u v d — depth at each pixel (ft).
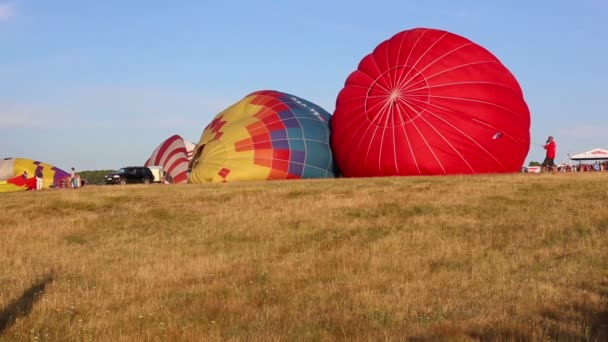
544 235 42.37
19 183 134.92
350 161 103.19
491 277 31.71
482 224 47.70
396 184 72.69
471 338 21.25
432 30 104.27
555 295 27.04
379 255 38.73
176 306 28.19
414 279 32.12
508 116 94.99
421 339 21.39
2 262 40.50
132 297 30.27
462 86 95.45
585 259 34.60
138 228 53.47
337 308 26.68
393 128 96.73
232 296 29.96
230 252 42.50
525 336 21.01
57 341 23.40
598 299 25.86
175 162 163.84
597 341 20.06
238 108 119.03
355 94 104.37
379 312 25.40
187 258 40.86
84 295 30.68
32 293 31.27
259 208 59.36
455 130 93.61
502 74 97.86
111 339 23.35
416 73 98.48
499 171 95.20
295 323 24.32
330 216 53.67
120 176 149.18
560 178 70.08
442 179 76.79
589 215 47.37
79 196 70.64
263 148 109.81
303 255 40.06
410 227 47.73
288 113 115.14
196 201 66.03
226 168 108.27
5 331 24.39
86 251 44.65
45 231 51.88
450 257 37.50
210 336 22.98
